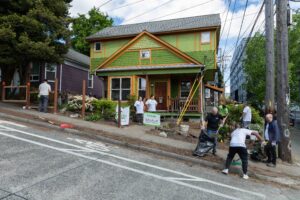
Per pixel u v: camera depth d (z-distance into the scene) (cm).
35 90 1620
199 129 1409
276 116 973
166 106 1903
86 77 2636
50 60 1541
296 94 2814
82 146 817
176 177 642
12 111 1228
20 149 693
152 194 513
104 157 730
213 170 770
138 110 1431
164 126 1333
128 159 748
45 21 1473
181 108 1752
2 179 498
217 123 878
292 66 2683
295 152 1280
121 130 1123
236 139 732
